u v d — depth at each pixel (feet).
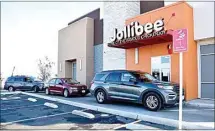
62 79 56.24
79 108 35.42
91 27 70.79
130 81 34.96
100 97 39.09
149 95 31.91
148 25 42.45
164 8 44.86
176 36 20.11
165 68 44.75
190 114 28.94
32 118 27.45
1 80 100.99
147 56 48.42
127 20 52.70
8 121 25.86
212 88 41.16
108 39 60.08
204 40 42.34
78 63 71.97
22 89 73.00
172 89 31.71
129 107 34.76
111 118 27.50
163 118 25.61
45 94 60.29
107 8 61.05
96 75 41.19
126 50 53.42
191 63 41.57
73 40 75.31
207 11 40.68
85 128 22.53
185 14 41.19
